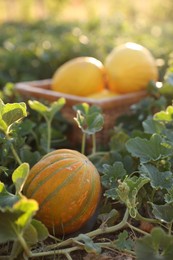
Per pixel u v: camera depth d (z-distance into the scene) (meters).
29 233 0.78
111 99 1.38
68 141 1.37
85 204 0.89
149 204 0.97
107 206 0.99
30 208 0.71
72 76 1.52
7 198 0.79
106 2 8.67
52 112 1.13
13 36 3.28
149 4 8.09
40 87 1.64
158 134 1.03
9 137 0.98
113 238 0.93
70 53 2.26
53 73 2.27
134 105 1.38
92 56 2.27
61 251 0.85
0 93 1.57
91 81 1.51
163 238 0.75
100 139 1.38
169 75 1.36
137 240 0.76
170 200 0.87
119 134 1.16
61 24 3.96
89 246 0.82
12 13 8.25
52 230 0.90
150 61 1.53
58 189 0.86
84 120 1.05
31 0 8.34
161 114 1.13
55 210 0.87
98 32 3.35
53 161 0.89
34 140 1.30
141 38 2.74
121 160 1.06
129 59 1.50
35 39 3.01
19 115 0.92
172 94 1.44
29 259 0.86
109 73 1.52
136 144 0.98
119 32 3.38
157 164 0.97
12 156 1.02
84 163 0.89
